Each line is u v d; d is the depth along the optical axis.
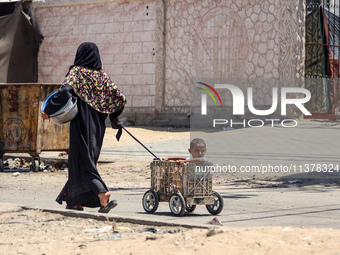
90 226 9.29
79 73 10.62
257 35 36.88
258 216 11.01
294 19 35.81
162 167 11.27
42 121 22.30
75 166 10.49
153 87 40.56
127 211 11.81
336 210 11.84
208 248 6.70
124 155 25.72
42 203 13.54
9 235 8.62
